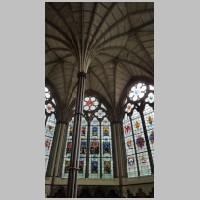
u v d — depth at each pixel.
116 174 19.77
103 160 20.97
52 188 19.11
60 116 23.25
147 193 17.59
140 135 20.89
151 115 21.14
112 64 23.09
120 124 22.80
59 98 24.34
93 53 19.12
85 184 19.33
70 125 23.31
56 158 20.64
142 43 20.50
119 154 20.80
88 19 18.34
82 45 18.50
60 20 18.38
